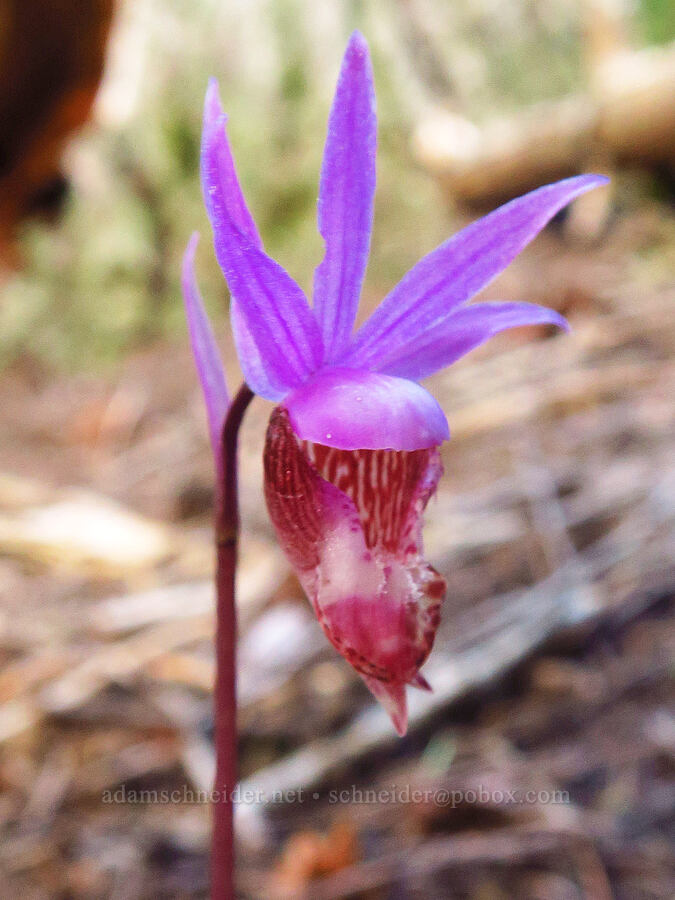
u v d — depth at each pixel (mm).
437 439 65
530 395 240
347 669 155
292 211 388
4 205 318
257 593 183
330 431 65
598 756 135
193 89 385
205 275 377
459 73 440
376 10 417
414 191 401
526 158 358
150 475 254
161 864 128
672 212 356
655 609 158
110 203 363
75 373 349
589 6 385
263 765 140
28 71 258
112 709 155
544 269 340
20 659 171
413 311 73
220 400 77
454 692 143
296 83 394
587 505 185
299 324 69
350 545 69
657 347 256
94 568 207
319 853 122
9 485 246
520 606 159
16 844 131
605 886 117
